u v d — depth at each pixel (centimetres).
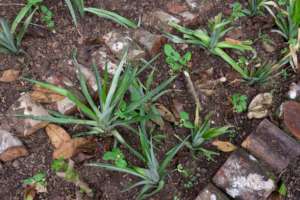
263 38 172
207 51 168
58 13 171
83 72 158
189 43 169
